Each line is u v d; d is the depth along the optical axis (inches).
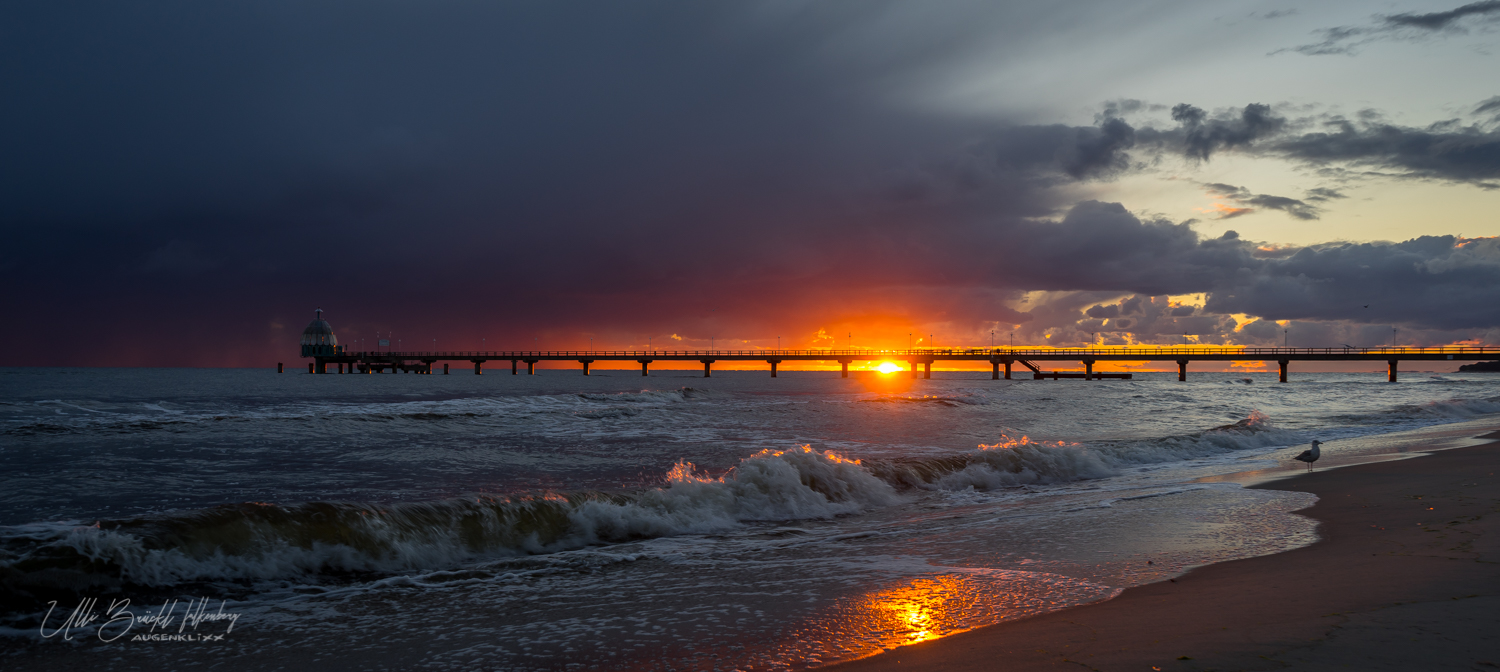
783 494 411.2
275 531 270.4
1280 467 545.6
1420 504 343.9
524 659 168.1
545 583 243.8
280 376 4124.0
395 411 1069.1
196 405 1186.6
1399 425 957.8
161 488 434.0
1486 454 557.9
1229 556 251.3
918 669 145.3
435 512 311.9
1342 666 130.9
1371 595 184.2
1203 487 438.6
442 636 187.9
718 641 175.5
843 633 177.8
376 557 276.5
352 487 446.6
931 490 478.0
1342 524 305.7
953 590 216.5
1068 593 207.6
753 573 253.0
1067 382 3725.4
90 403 1183.6
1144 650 146.7
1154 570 233.9
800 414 1126.4
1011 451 558.9
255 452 607.8
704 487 397.7
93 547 238.2
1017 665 142.5
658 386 3080.7
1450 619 160.2
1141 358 3880.4
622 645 175.8
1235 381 3949.3
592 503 348.2
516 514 326.3
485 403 1278.3
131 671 168.4
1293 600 182.9
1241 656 139.1
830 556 279.3
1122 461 613.9
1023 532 312.8
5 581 215.6
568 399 1416.1
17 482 440.5
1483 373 6269.7
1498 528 273.1
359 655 174.7
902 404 1409.9
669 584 239.3
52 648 182.7
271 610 214.8
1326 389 2503.7
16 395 1561.3
